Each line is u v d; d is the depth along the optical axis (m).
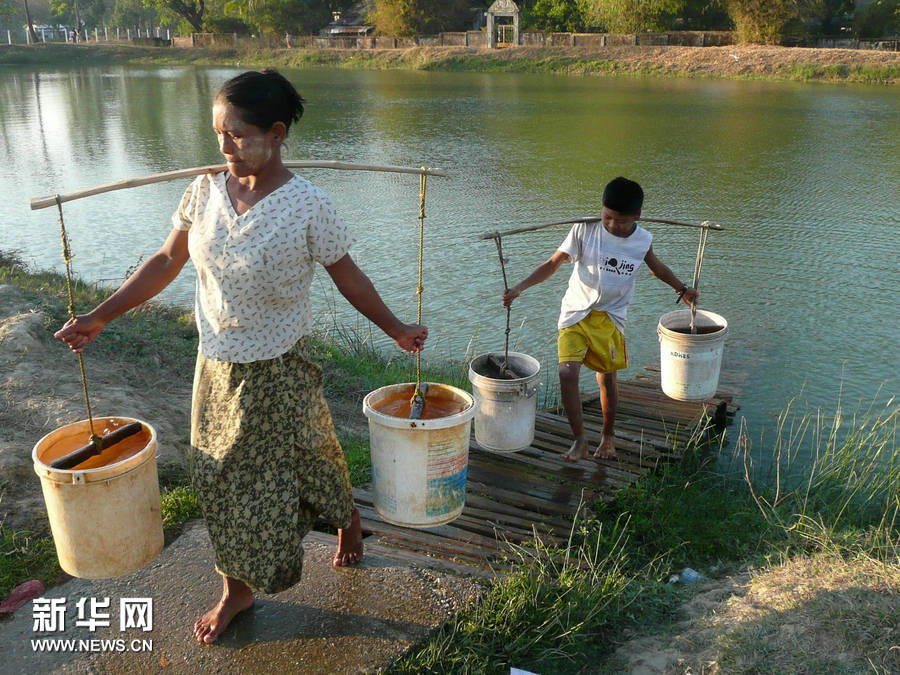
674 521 4.89
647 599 4.04
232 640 3.44
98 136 24.66
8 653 3.36
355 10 78.50
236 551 3.12
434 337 8.88
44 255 11.92
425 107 32.41
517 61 55.50
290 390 3.10
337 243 3.06
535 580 3.88
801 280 10.47
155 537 3.27
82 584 3.80
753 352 8.23
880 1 57.22
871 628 3.35
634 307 9.55
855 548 4.30
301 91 40.16
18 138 24.27
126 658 3.34
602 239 4.96
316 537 4.21
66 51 73.81
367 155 20.95
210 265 2.96
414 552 4.20
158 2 86.69
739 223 13.47
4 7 106.69
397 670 3.34
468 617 3.64
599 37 57.44
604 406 5.42
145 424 3.28
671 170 18.30
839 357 8.09
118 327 7.12
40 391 5.41
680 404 6.67
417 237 12.78
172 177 3.05
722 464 6.00
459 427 3.49
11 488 4.38
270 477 3.11
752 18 53.56
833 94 36.44
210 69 62.16
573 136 23.97
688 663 3.41
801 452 6.20
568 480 5.15
